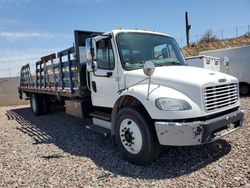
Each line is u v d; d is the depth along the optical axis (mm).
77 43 6914
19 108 15938
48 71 9539
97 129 6129
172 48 6422
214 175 4336
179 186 4059
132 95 4922
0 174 5000
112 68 5773
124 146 5199
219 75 5125
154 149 4734
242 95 15938
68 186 4305
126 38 5797
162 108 4492
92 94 6547
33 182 4562
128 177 4500
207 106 4602
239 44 30219
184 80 4699
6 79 18875
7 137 7992
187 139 4359
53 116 11227
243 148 5418
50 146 6672
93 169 4930
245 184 3967
